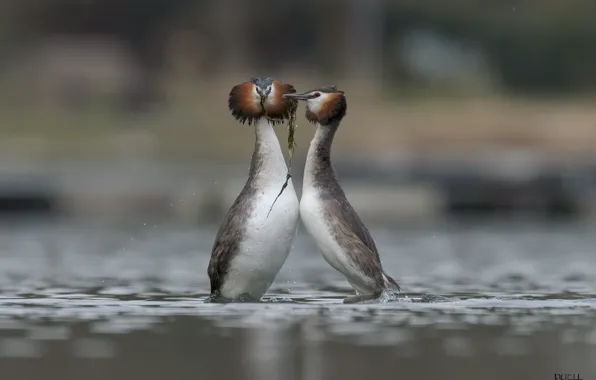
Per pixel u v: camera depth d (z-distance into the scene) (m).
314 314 11.45
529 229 27.59
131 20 58.81
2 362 8.91
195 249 22.11
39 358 9.08
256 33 58.72
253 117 12.30
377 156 40.25
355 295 12.91
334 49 57.62
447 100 51.09
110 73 53.59
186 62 56.12
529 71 60.53
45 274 16.75
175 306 12.19
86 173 35.66
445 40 60.25
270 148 12.27
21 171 36.38
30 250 21.69
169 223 29.75
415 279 16.08
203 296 13.55
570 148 43.94
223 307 12.03
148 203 32.78
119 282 15.52
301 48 58.81
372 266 12.17
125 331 10.40
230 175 34.88
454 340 9.89
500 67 60.56
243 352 9.34
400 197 31.42
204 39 57.69
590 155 41.31
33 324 10.86
